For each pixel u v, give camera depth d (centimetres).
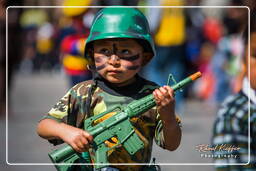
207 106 2120
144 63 627
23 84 2989
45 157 1270
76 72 1514
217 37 2159
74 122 606
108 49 591
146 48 611
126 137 566
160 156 1280
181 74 1802
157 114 592
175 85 557
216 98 2155
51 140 595
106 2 2114
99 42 593
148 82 612
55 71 3666
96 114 598
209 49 2155
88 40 595
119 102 595
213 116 1875
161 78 1802
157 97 552
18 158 1251
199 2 2103
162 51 1784
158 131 589
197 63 2112
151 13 1788
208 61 2183
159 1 1806
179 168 1152
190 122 1741
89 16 1514
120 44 588
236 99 539
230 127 531
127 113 567
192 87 2308
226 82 2134
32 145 1395
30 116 1878
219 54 2123
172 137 570
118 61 588
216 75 2150
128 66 590
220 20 2172
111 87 601
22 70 3694
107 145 586
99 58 594
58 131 569
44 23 3497
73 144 556
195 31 1952
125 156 588
